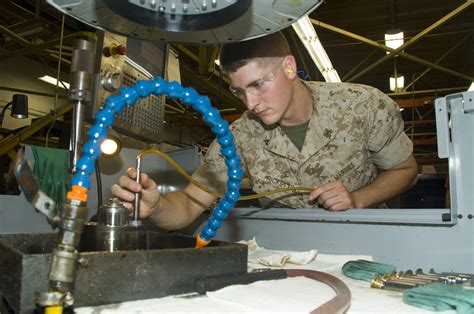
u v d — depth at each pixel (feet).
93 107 3.14
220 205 2.24
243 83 3.80
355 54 15.69
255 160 4.91
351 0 12.34
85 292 1.61
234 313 1.62
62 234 1.39
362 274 2.40
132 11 2.20
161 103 4.45
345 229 3.16
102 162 4.56
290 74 4.06
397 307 1.82
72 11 2.28
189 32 2.48
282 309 1.67
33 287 1.48
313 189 3.84
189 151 5.47
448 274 2.49
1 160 8.95
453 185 2.68
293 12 2.20
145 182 3.39
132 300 1.73
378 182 4.81
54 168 4.10
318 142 4.66
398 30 11.47
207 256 2.00
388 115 4.75
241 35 2.47
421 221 2.78
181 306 1.69
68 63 12.30
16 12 10.96
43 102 17.19
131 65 3.83
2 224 3.77
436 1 12.35
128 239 2.29
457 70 16.90
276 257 2.94
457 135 2.69
